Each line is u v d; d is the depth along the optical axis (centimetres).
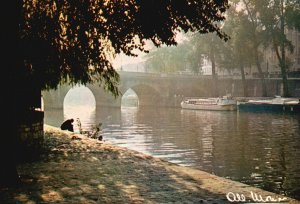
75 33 1223
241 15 6838
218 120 4812
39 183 816
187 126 4212
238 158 2314
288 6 6644
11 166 805
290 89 7244
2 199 670
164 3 1075
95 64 1488
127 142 3080
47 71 1407
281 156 2353
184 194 729
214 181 862
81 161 1151
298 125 4044
